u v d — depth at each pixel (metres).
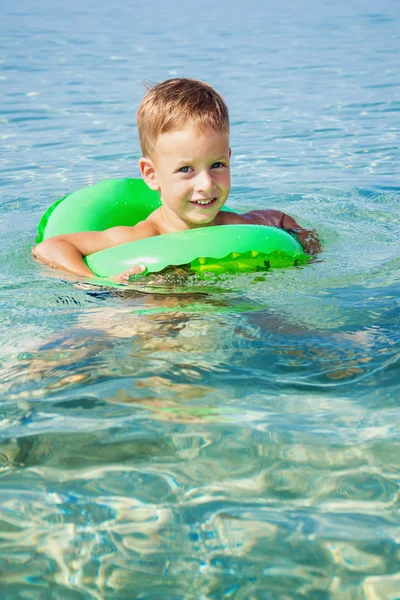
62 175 5.78
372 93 8.63
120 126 7.36
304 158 6.15
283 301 2.95
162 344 2.59
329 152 6.32
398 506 1.77
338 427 2.10
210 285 3.14
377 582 1.55
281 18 16.64
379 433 2.06
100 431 2.10
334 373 2.39
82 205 3.96
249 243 3.27
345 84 9.16
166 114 3.41
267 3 20.81
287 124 7.33
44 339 2.65
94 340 2.63
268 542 1.67
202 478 1.89
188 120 3.38
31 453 2.01
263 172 5.75
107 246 3.56
